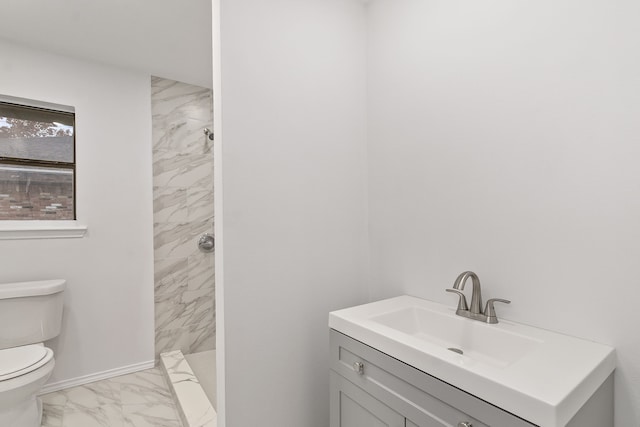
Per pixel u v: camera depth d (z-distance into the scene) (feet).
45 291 6.79
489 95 4.09
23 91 7.18
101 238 8.02
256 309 4.61
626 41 3.03
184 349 9.27
